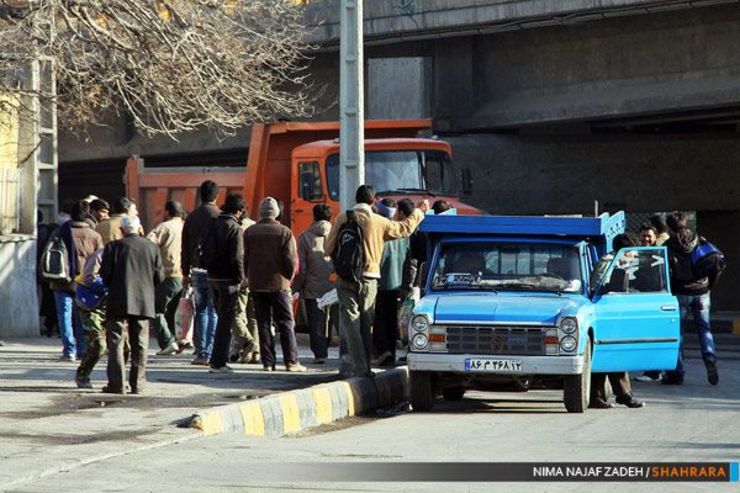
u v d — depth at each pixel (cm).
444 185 7594
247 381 4797
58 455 3169
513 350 4400
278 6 8319
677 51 8656
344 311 4753
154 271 4412
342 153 5197
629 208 10306
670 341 4738
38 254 7588
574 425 4116
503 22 8850
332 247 4772
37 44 7206
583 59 9200
